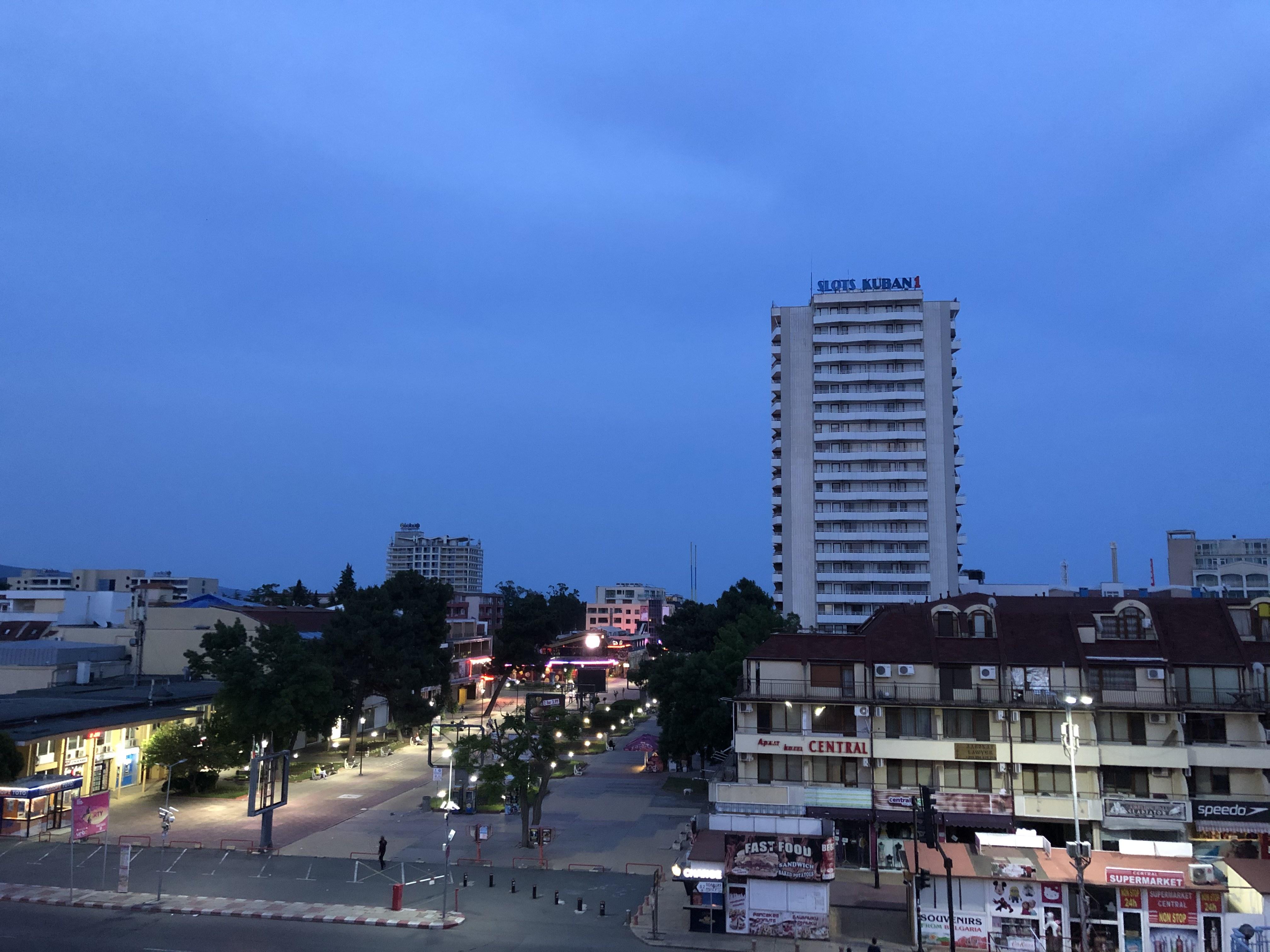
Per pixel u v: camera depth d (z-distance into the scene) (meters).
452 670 135.62
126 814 64.56
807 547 137.25
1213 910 38.88
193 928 40.66
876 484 137.75
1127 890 39.47
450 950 38.38
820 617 134.75
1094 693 54.06
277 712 66.31
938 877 40.59
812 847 41.78
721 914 42.19
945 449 137.00
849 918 44.41
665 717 77.38
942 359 139.38
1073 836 53.31
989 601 63.09
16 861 51.56
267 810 54.72
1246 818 51.22
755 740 56.88
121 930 40.12
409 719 92.06
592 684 123.31
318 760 90.12
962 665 56.09
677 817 66.75
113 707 74.62
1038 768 54.16
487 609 193.75
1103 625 56.91
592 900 46.47
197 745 71.50
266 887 47.56
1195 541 156.25
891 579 133.75
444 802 68.06
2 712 68.62
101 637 106.88
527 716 63.56
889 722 56.34
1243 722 53.09
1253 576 143.88
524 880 49.94
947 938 40.12
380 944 38.91
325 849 56.06
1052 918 39.81
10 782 57.59
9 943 37.84
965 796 53.97
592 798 73.88
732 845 42.28
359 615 93.56
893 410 139.00
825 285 147.38
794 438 140.62
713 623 103.56
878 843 55.09
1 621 118.62
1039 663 55.19
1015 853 42.78
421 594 103.69
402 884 45.72
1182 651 55.47
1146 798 52.56
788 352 143.12
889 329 140.75
